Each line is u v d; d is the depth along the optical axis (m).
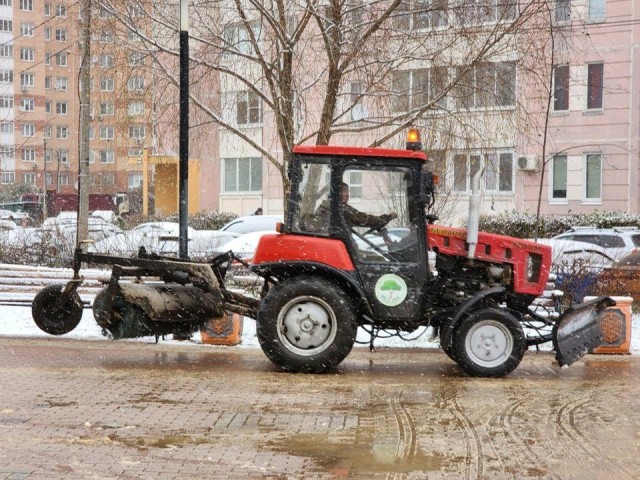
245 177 33.78
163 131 15.10
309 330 9.95
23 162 65.31
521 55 14.33
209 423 7.48
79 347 11.52
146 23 14.88
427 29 14.36
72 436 6.98
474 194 10.23
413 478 6.03
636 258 15.85
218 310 10.50
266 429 7.32
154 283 10.91
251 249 17.81
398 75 14.68
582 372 10.55
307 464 6.33
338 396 8.75
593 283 14.74
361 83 14.57
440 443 6.98
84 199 16.83
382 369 10.52
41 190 60.28
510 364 10.02
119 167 55.41
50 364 10.23
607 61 28.42
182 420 7.57
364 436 7.16
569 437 7.25
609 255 17.39
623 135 28.47
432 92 14.49
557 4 17.12
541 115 24.16
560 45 15.85
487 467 6.33
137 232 19.84
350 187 10.16
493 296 10.51
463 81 14.28
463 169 16.00
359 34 14.14
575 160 29.02
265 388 9.06
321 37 14.71
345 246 10.09
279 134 14.66
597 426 7.67
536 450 6.82
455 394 9.01
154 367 10.17
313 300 9.96
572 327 10.27
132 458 6.40
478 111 14.73
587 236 20.05
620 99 28.42
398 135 15.47
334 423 7.58
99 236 21.19
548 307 13.38
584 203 28.92
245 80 14.51
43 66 64.38
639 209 28.47
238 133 14.73
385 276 10.06
